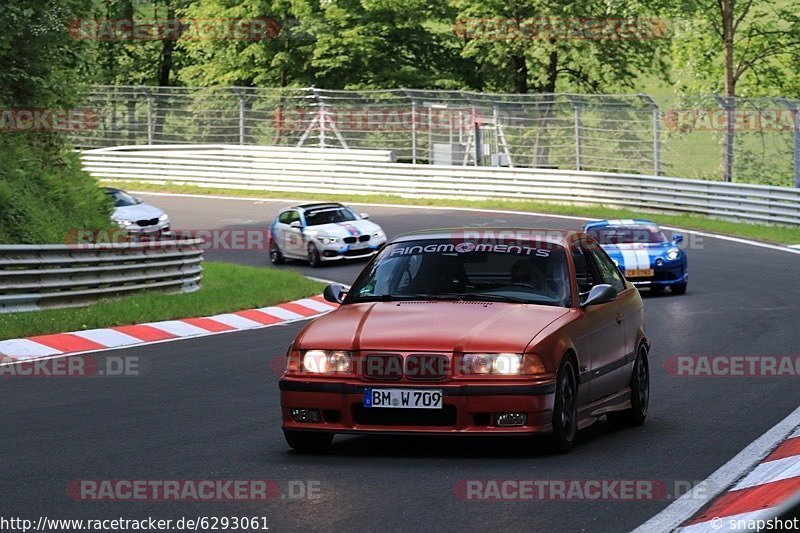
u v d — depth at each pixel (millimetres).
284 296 53250
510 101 103062
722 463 18984
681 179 88750
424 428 18875
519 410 18703
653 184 90750
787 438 21656
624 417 23641
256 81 142875
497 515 15227
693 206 88125
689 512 15344
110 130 122625
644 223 58062
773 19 121062
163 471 18672
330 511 15594
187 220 95500
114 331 40719
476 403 18734
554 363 19203
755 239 76625
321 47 136625
